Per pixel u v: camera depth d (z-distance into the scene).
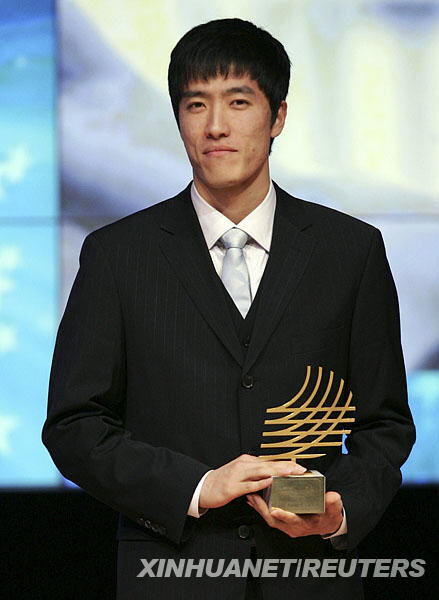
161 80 10.23
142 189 10.25
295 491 5.04
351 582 5.61
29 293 10.20
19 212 10.23
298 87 10.16
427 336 10.16
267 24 10.18
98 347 5.62
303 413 5.57
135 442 5.46
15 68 10.25
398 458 5.73
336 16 10.14
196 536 5.46
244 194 5.78
